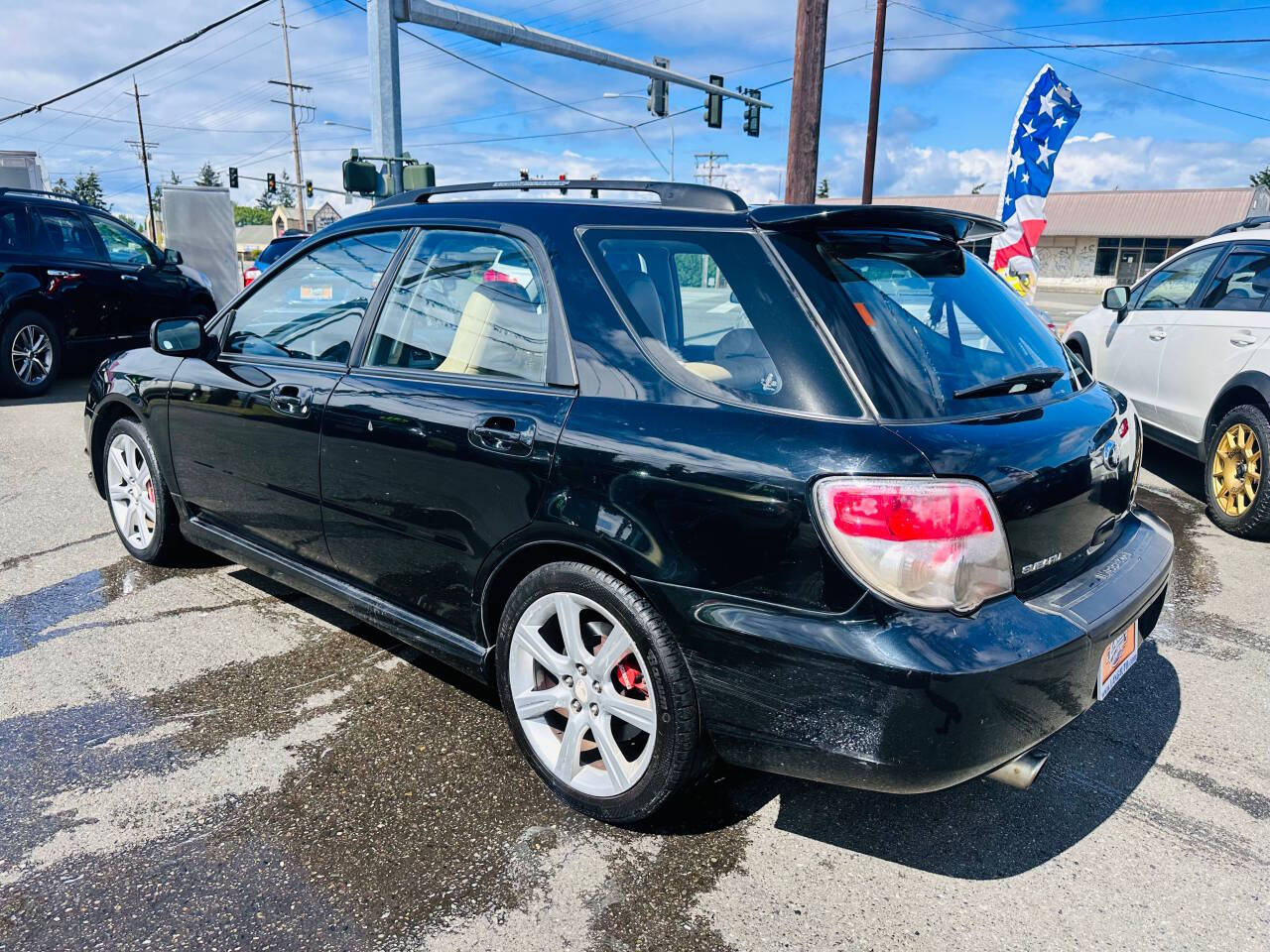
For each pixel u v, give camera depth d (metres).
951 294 2.61
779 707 2.07
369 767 2.75
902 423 2.04
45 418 7.86
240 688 3.21
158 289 10.20
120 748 2.82
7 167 16.41
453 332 2.81
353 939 2.05
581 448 2.33
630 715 2.34
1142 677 3.43
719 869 2.32
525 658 2.58
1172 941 2.09
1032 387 2.43
